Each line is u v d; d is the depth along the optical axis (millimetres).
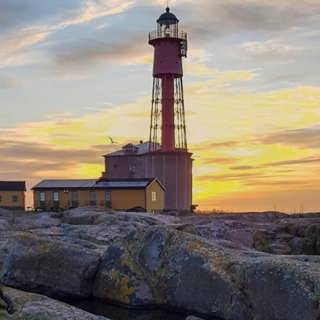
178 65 83625
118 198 72250
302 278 14461
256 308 15086
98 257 19672
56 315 13414
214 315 16141
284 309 14344
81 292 19062
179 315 17094
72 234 27953
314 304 13812
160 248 18703
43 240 20250
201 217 44688
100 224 34062
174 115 83375
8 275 19312
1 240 21266
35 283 19188
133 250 19281
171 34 84500
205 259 17297
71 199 74125
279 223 33875
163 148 82250
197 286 16844
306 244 28859
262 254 19188
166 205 78750
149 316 17094
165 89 83375
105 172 84312
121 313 17484
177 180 79938
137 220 37375
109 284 18719
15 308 14227
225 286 16109
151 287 18125
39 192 75312
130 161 82750
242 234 30266
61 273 19266
